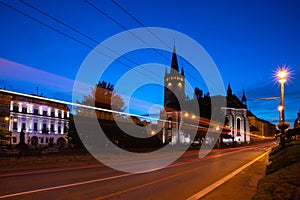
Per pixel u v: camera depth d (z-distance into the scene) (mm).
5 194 8961
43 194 9047
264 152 43781
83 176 13992
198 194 9570
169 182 12406
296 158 12336
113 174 14977
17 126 67750
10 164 19641
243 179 13523
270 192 6527
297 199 5820
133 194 9508
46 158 22422
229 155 36000
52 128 76000
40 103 73500
